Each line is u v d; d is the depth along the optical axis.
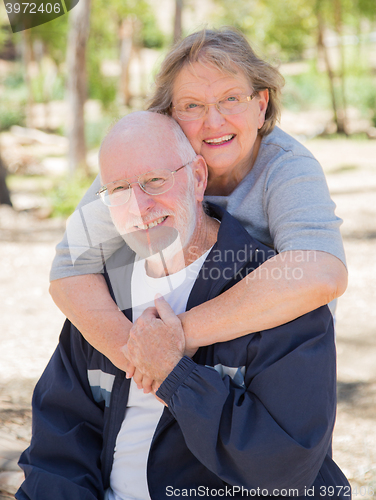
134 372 1.28
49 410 1.41
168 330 1.25
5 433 2.70
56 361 1.45
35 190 12.12
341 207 8.99
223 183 1.64
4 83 27.97
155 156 1.27
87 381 1.41
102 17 20.25
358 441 2.90
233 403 1.19
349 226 7.94
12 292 5.91
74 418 1.41
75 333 1.41
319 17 18.06
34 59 26.92
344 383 3.75
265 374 1.19
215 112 1.43
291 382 1.18
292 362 1.19
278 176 1.51
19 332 4.79
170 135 1.31
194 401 1.18
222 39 1.45
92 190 1.44
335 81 21.27
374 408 3.32
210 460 1.18
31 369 3.95
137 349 1.25
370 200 9.34
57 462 1.37
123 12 20.11
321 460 1.22
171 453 1.29
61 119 24.28
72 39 11.38
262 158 1.61
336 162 13.03
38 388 1.46
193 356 1.31
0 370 3.91
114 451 1.37
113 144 1.29
